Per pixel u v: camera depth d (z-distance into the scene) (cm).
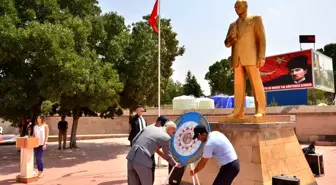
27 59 1174
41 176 923
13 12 1186
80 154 1452
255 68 710
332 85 2833
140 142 521
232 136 672
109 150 1608
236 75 735
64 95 1327
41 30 1080
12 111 1360
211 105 2452
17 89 1166
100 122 2556
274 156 649
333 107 1839
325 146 1697
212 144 479
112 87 1330
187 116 588
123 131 2611
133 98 1639
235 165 475
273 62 2578
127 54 1566
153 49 1580
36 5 1267
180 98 2508
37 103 1283
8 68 1250
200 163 496
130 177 524
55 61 1099
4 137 1977
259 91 711
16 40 1086
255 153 625
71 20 1280
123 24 1598
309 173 727
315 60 2447
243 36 709
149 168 509
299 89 2441
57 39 1111
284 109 1981
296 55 2462
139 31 1591
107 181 855
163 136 523
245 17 716
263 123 644
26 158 845
